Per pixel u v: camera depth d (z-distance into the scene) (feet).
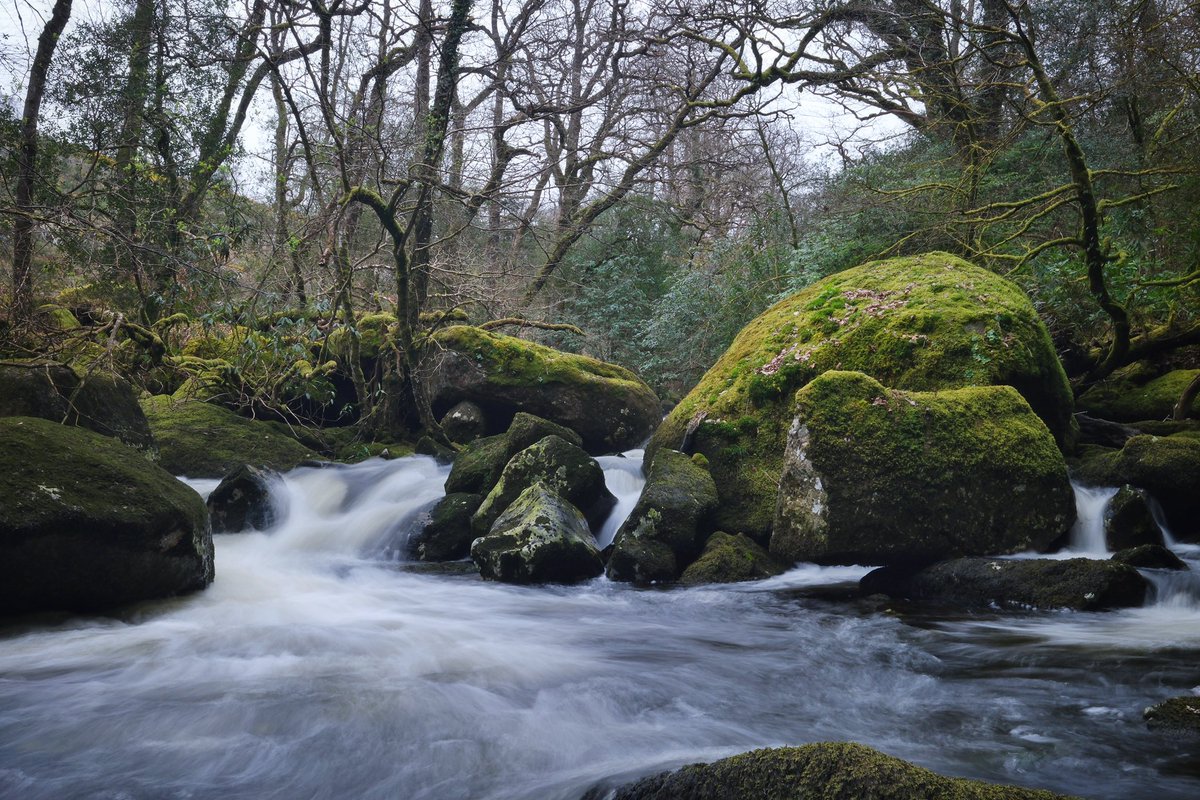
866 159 49.83
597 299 69.26
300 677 15.93
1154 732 12.60
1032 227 39.14
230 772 12.08
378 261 49.49
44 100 32.53
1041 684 14.92
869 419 22.17
